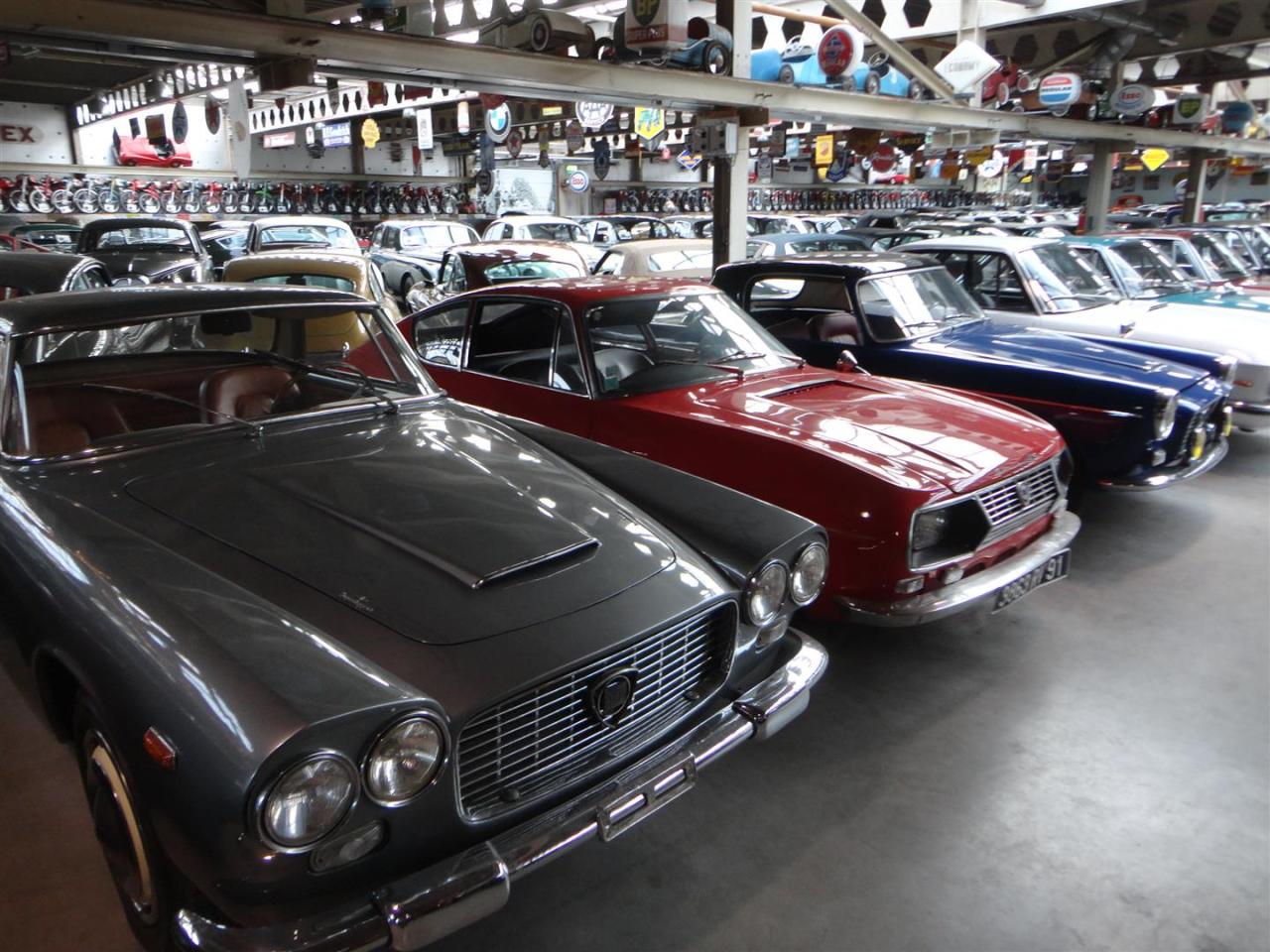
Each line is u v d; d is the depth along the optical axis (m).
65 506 2.09
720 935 2.05
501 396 3.92
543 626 1.80
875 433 3.20
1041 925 2.08
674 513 2.37
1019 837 2.38
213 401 2.65
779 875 2.25
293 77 5.02
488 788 1.73
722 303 4.17
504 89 6.17
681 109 7.63
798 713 2.20
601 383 3.59
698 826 2.44
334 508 2.11
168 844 1.55
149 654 1.58
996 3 10.27
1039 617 3.72
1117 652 3.41
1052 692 3.12
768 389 3.65
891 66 8.91
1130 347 5.14
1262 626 3.62
